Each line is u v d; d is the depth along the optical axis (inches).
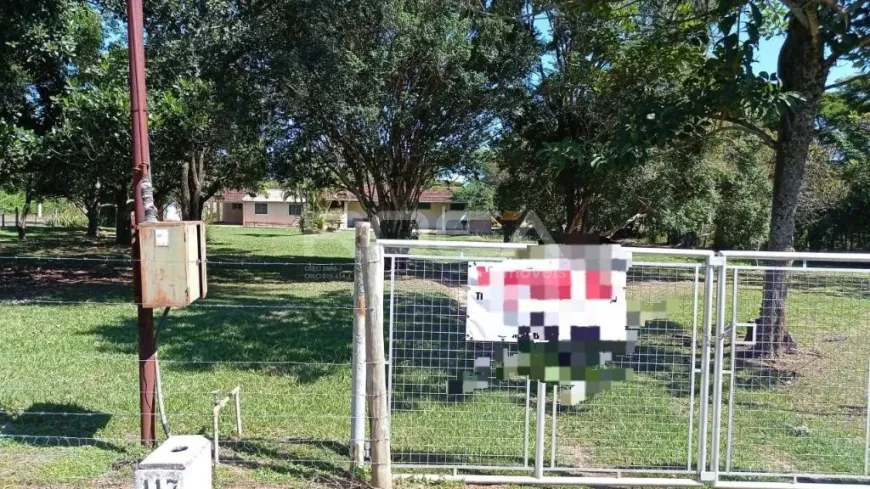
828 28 266.4
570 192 696.4
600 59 501.7
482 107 621.0
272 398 228.8
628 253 167.3
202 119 526.6
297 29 530.0
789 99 253.8
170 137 519.8
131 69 173.0
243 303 461.1
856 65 280.4
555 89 590.9
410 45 552.1
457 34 558.3
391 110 596.4
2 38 412.5
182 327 354.6
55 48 436.1
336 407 220.8
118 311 406.9
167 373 259.9
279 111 585.3
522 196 705.6
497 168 805.2
